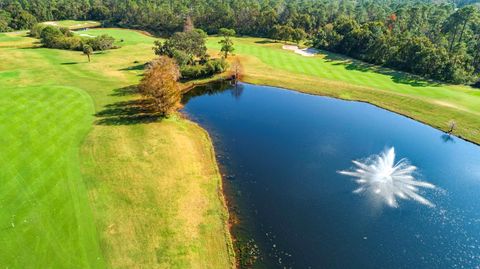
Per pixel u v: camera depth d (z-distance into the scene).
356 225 33.28
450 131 54.12
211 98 65.88
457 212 35.72
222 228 31.42
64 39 100.00
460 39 104.69
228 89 71.19
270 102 64.88
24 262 26.00
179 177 37.94
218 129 52.44
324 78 77.62
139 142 44.16
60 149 41.16
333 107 63.44
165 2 166.88
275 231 31.97
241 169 41.75
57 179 35.59
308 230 32.38
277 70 82.25
